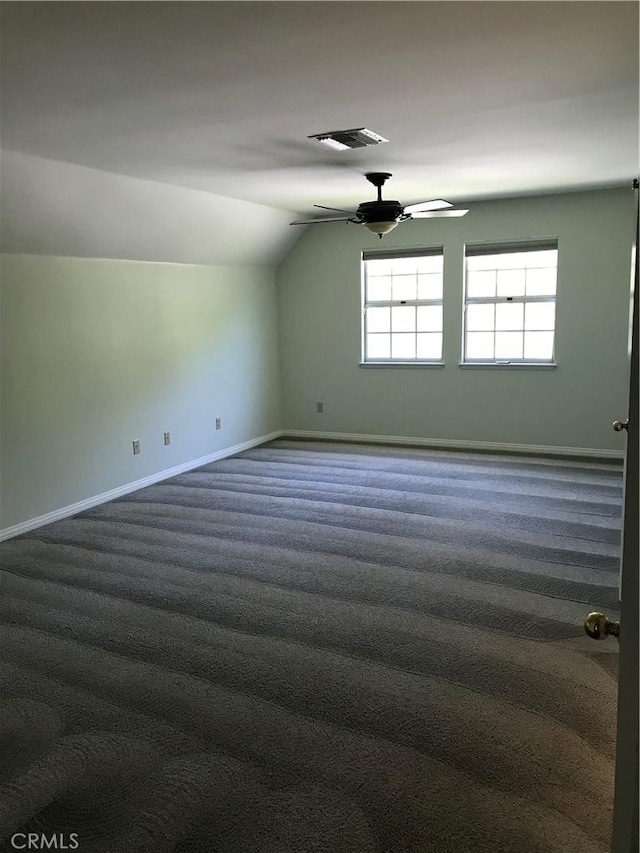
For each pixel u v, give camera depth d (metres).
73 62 2.44
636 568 1.11
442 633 3.11
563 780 2.17
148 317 5.59
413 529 4.46
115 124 3.24
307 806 2.08
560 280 6.05
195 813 2.06
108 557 4.11
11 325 4.40
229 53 2.38
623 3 2.04
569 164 4.53
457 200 6.15
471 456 6.38
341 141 3.68
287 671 2.83
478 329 6.58
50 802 2.12
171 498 5.31
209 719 2.52
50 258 4.65
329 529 4.50
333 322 7.15
